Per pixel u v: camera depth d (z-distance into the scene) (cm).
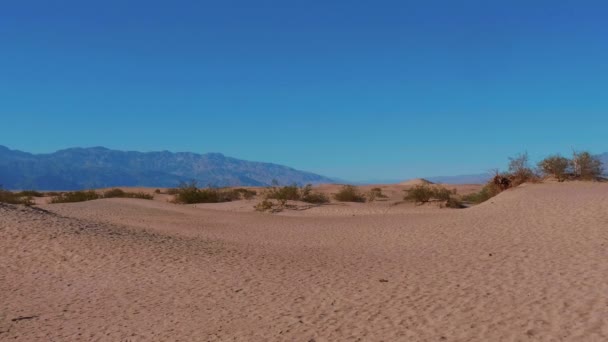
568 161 2928
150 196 4728
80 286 1222
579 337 647
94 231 1828
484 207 2284
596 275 933
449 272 1105
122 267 1380
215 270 1309
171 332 848
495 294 884
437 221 2045
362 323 804
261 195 3859
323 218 2631
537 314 752
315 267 1298
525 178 2959
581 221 1569
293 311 908
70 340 844
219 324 869
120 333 862
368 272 1188
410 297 923
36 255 1499
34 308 1048
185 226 2361
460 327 736
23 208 2123
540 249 1260
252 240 1892
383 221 2269
